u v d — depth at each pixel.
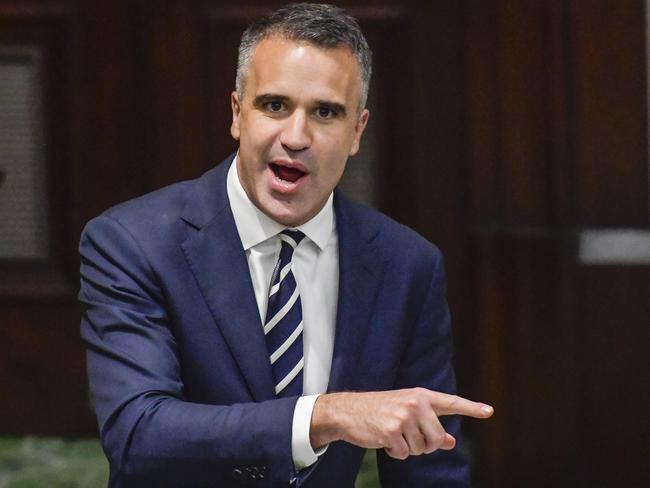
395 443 6.10
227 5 17.17
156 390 6.82
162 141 17.28
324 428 6.31
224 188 7.54
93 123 17.33
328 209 7.61
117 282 7.20
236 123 7.49
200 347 7.21
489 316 15.62
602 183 15.24
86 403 17.77
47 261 17.58
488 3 16.03
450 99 17.19
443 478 7.72
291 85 6.87
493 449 15.55
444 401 6.14
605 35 15.16
